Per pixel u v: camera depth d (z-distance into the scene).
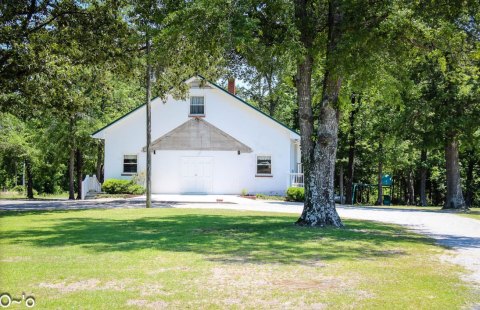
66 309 6.31
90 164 56.47
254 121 36.41
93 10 21.67
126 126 36.19
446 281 8.40
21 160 52.50
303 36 16.33
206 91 36.47
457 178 33.12
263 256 10.40
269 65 15.95
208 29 14.41
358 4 14.50
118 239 12.92
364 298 7.09
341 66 14.83
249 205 28.41
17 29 20.00
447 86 30.41
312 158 16.75
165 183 35.88
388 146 40.09
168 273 8.55
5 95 23.59
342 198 49.31
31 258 9.91
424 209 32.88
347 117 41.66
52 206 26.94
